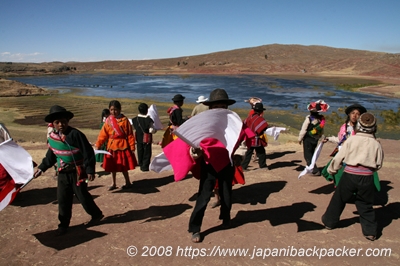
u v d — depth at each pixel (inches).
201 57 7145.7
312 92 1737.2
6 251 161.9
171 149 170.1
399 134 735.7
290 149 450.3
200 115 145.8
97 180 290.2
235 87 2100.1
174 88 2087.8
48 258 155.4
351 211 202.5
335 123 837.8
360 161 157.8
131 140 248.8
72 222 197.3
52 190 259.8
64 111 165.5
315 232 174.9
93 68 7504.9
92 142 594.6
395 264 144.5
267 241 166.9
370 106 1180.5
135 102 1310.3
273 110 1084.5
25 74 4458.7
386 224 182.9
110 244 167.8
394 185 249.9
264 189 248.4
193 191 250.7
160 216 204.4
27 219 201.9
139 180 287.1
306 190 242.4
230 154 158.7
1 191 181.0
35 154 406.6
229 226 182.7
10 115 960.9
